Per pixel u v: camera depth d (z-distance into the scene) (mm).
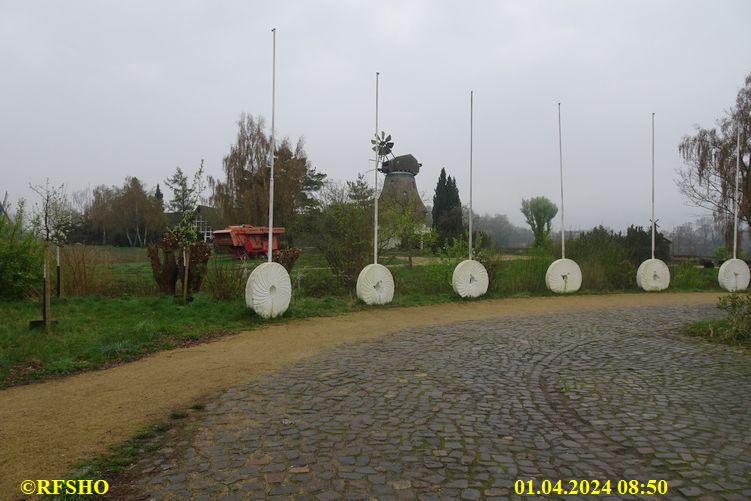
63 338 8586
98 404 5664
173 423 5055
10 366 7051
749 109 27844
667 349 8719
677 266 22906
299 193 44156
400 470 3939
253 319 11391
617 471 3936
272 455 4230
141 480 3824
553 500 3486
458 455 4227
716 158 28781
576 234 22172
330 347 8844
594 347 8867
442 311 13781
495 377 6789
